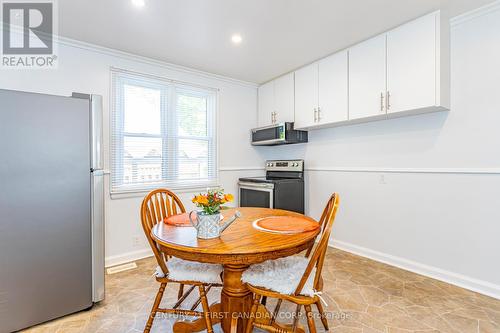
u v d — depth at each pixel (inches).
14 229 60.1
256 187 131.0
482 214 80.2
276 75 136.1
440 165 89.0
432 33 79.7
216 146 135.9
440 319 66.9
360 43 99.0
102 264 73.9
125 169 108.3
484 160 79.6
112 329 63.9
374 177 108.5
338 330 62.9
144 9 76.8
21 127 60.4
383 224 105.5
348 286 84.7
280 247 47.7
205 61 116.9
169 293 81.1
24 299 61.9
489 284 78.6
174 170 121.6
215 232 52.5
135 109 111.1
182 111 124.9
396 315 68.8
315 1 73.4
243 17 81.8
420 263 94.3
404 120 98.3
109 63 103.8
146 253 112.4
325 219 64.2
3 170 58.4
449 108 85.5
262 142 141.3
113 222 104.4
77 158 68.5
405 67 86.1
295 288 50.3
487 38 78.4
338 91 107.4
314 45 101.6
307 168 136.8
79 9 76.3
